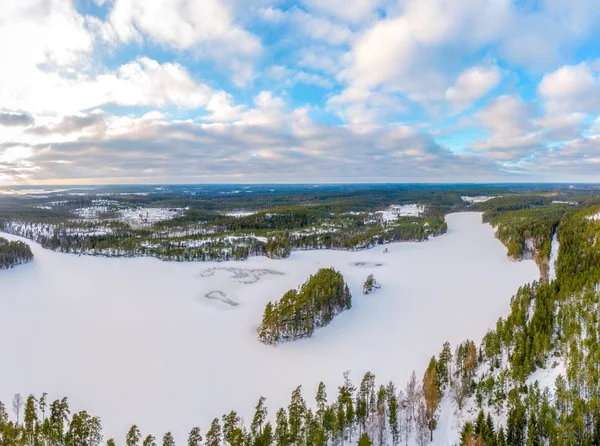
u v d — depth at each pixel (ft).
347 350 335.47
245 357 323.98
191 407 257.34
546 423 189.06
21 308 435.94
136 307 441.27
